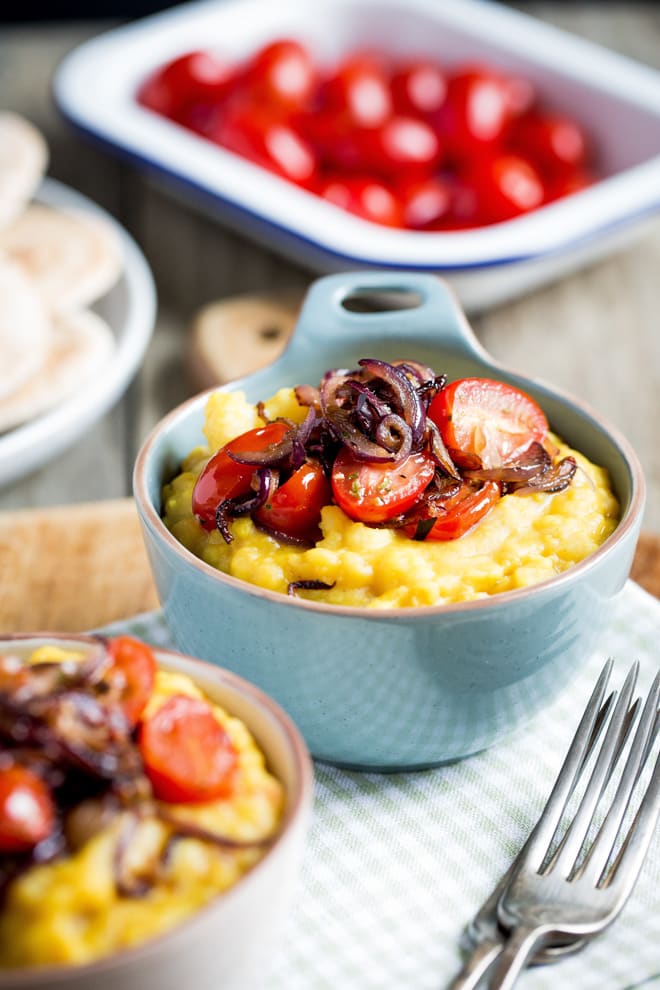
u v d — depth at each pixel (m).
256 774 0.45
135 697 0.45
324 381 0.54
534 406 0.55
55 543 0.63
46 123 1.08
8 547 0.63
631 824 0.50
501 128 0.99
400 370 0.54
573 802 0.51
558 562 0.52
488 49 1.06
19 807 0.42
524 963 0.46
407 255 0.79
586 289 0.91
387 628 0.49
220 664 0.52
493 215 0.92
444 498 0.52
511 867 0.49
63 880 0.42
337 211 0.83
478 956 0.47
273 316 0.81
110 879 0.42
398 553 0.51
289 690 0.51
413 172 0.97
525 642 0.50
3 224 0.82
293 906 0.49
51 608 0.61
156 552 0.52
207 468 0.53
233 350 0.78
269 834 0.44
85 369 0.74
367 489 0.51
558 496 0.53
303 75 1.00
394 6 1.09
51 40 1.22
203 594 0.50
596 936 0.47
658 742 0.53
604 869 0.49
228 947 0.42
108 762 0.43
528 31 1.06
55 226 0.85
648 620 0.58
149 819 0.43
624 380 0.81
